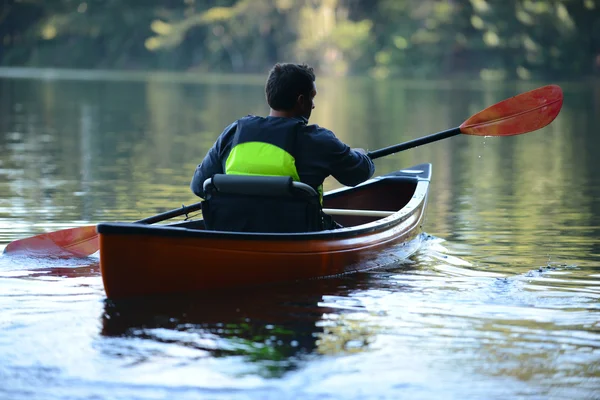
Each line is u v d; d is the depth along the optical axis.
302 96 9.37
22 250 10.26
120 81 89.75
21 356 6.64
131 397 5.84
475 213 14.07
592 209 14.54
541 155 24.89
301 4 138.75
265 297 8.48
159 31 143.88
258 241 8.84
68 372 6.30
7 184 17.08
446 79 129.62
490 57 130.25
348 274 9.62
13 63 151.38
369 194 12.79
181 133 31.27
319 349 6.86
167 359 6.59
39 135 29.28
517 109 11.64
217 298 8.42
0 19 148.50
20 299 8.29
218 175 9.19
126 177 18.56
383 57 135.75
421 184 12.49
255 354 6.71
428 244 11.41
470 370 6.41
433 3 135.12
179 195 15.81
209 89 73.56
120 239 8.19
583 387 6.10
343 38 137.38
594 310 8.04
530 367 6.49
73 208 14.12
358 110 47.16
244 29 139.62
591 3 123.69
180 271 8.52
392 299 8.45
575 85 100.69
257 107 48.47
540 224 12.96
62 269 9.64
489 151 26.23
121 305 8.11
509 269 9.86
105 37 150.62
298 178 9.21
